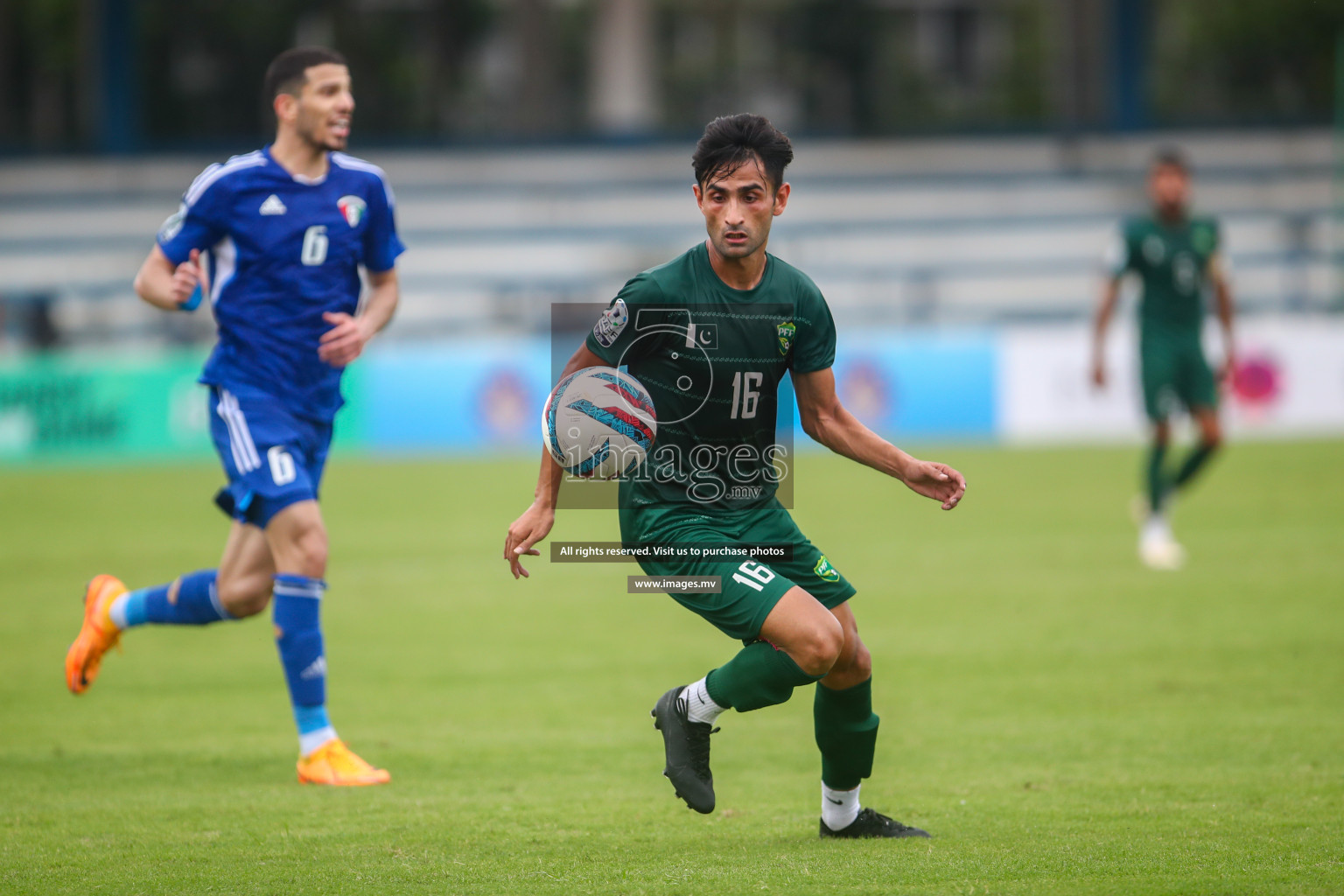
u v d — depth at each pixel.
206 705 21.33
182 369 56.84
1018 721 19.53
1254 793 15.64
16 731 19.70
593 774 17.23
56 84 93.94
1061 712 19.95
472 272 84.56
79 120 94.50
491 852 13.67
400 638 26.39
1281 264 81.12
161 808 15.56
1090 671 22.53
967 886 12.23
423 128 94.25
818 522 40.41
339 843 14.05
